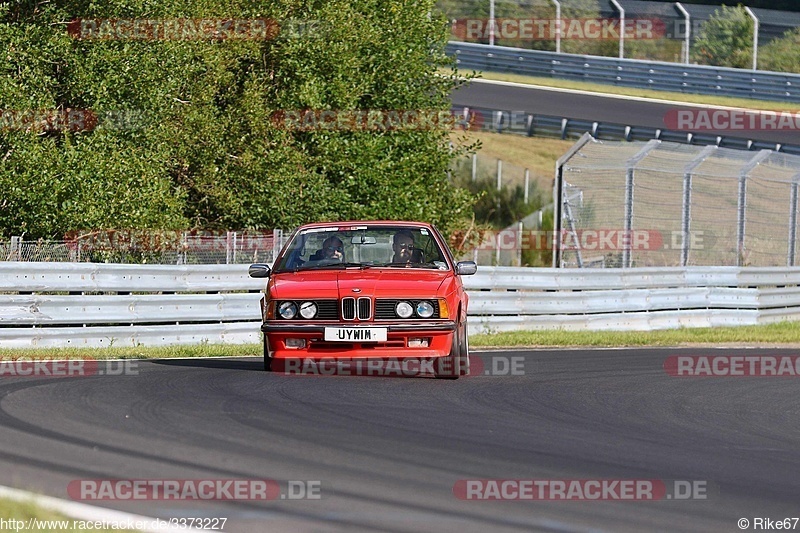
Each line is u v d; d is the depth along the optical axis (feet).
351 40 284.61
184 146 262.67
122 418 85.51
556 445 81.82
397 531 56.08
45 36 224.12
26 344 154.71
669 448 82.99
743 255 283.38
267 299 118.73
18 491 59.88
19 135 216.33
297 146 283.79
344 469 69.67
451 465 72.38
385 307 115.75
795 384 131.44
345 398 100.58
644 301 236.02
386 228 130.82
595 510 62.03
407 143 296.30
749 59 558.97
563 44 585.22
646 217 307.58
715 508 63.77
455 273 126.11
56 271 160.76
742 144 405.39
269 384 109.29
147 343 168.25
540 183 443.32
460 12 545.85
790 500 66.59
